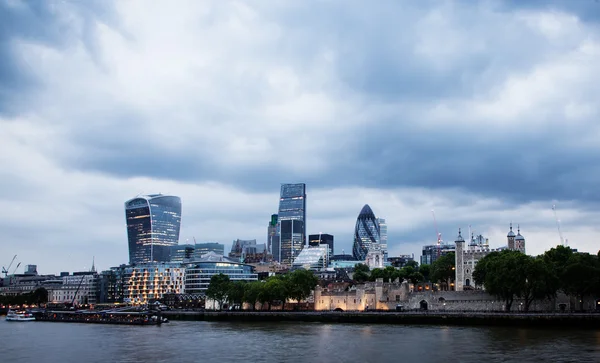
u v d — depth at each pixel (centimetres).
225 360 14550
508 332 19450
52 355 15925
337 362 13975
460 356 14288
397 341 17575
